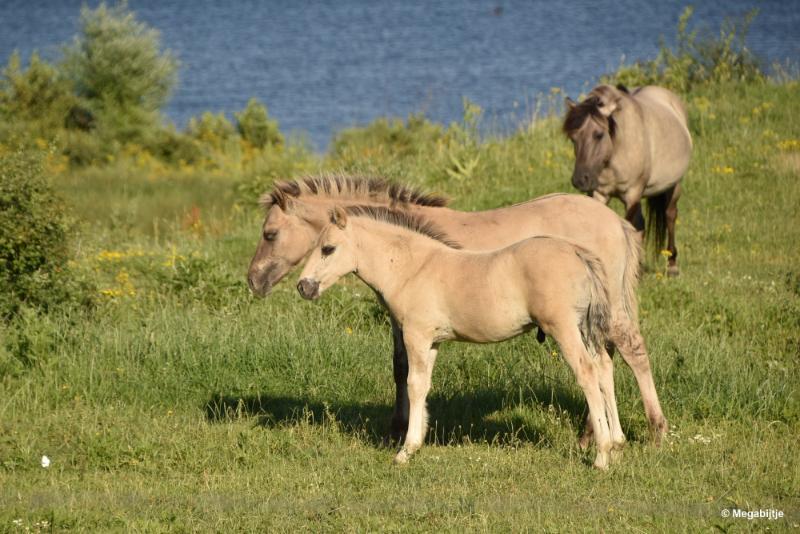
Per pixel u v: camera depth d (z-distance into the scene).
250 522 23.33
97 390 34.84
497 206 61.31
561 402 33.47
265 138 125.62
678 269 50.97
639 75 86.31
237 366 36.66
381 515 23.86
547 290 25.58
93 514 24.00
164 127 135.50
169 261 50.06
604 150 45.62
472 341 27.67
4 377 35.38
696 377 33.53
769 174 65.38
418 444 28.20
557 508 23.98
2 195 40.38
